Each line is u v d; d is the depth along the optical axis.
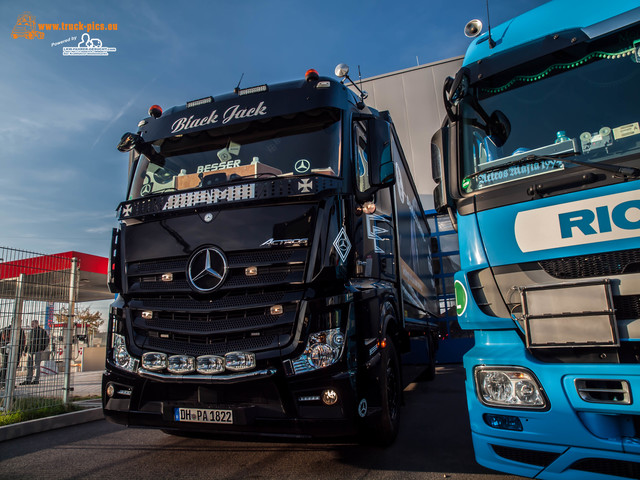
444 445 3.77
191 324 3.34
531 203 2.62
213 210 3.57
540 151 2.81
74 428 5.04
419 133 14.66
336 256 3.27
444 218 12.12
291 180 3.44
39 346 5.73
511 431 2.34
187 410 3.18
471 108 3.21
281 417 3.00
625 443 2.02
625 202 2.32
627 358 2.16
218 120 4.19
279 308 3.15
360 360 3.20
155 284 3.60
